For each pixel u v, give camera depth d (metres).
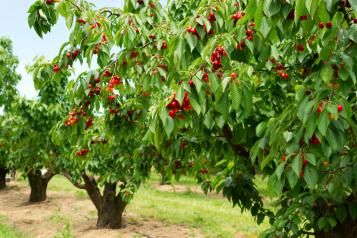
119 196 11.11
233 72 2.28
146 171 5.46
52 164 11.21
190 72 2.36
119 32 3.34
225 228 11.42
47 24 3.22
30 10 3.14
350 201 3.19
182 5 5.60
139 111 4.10
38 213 13.77
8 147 12.38
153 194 19.42
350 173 2.55
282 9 1.89
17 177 28.78
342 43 1.98
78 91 3.55
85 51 3.52
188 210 14.67
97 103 3.85
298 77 3.47
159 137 2.71
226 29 2.82
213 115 2.79
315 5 1.65
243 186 4.08
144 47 3.54
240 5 2.80
